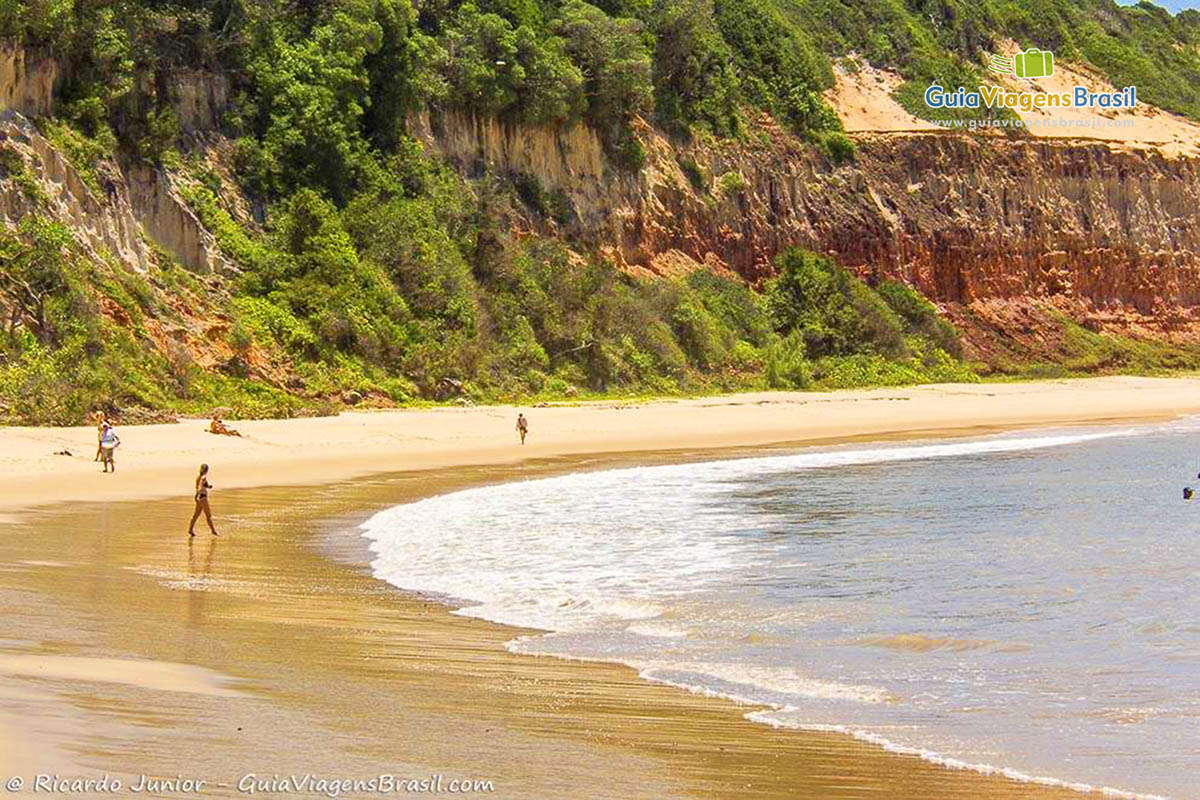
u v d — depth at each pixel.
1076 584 22.38
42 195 52.50
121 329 51.81
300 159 68.00
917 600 20.80
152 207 59.47
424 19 81.62
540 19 87.38
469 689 14.04
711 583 22.28
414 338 64.88
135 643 15.41
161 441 43.59
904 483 40.12
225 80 66.94
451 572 22.98
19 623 16.22
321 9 72.25
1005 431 65.12
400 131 74.44
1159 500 35.91
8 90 54.50
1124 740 12.70
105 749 10.34
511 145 82.81
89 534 25.98
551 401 67.19
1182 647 17.36
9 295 48.72
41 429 43.47
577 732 12.30
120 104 60.09
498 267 73.81
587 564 24.17
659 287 84.38
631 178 90.50
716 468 44.28
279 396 55.44
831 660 16.38
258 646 15.77
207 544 25.27
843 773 11.27
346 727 11.91
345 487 36.47
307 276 62.59
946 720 13.42
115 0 61.28
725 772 11.09
